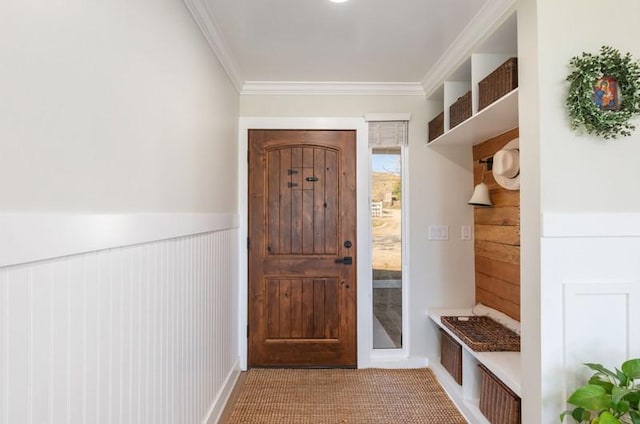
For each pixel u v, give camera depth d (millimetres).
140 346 1299
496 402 1984
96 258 1055
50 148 875
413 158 3096
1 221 737
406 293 3109
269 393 2625
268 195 3074
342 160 3084
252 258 3066
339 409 2406
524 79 1699
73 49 953
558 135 1595
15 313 775
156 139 1434
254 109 3074
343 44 2365
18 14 782
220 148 2404
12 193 768
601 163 1604
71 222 941
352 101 3100
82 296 991
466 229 3100
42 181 849
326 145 3082
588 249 1604
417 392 2631
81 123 986
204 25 1974
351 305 3064
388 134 3098
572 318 1597
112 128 1131
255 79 2953
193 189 1865
